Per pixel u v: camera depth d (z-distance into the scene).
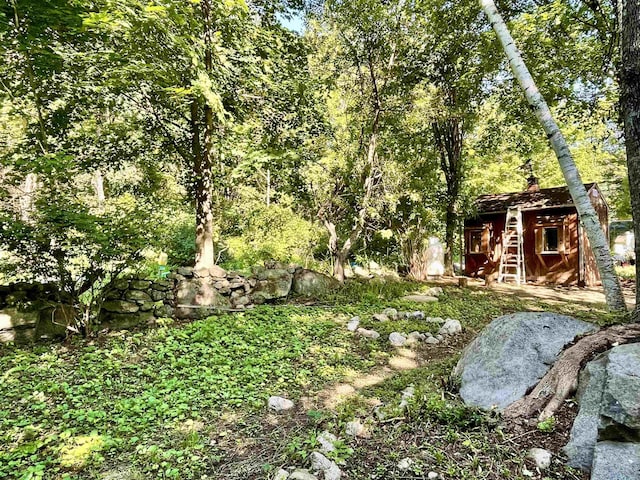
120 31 5.42
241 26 6.29
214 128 7.42
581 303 8.08
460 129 12.55
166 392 3.53
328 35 9.65
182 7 5.19
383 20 8.93
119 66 5.64
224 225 11.73
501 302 8.09
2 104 6.09
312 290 8.41
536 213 12.20
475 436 2.45
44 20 5.13
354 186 9.84
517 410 2.67
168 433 2.86
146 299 6.21
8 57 5.62
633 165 3.17
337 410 3.13
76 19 5.17
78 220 4.66
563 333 3.20
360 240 12.84
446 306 7.34
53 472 2.37
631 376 2.14
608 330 2.97
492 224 13.36
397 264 12.54
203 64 5.48
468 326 6.11
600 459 1.98
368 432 2.67
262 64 6.64
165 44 5.59
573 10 7.19
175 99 5.98
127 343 4.97
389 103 9.84
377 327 5.90
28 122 7.16
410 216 11.68
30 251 4.70
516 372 3.00
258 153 6.56
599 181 18.25
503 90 10.25
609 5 6.93
